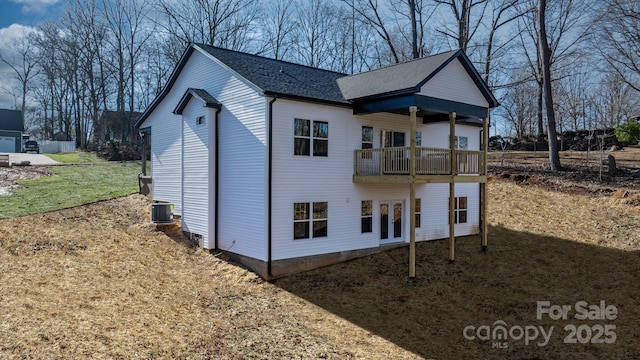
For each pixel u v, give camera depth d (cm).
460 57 1449
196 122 1528
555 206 1902
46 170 2475
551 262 1411
